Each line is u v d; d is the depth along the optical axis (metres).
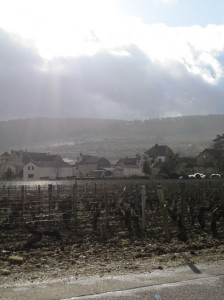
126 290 7.95
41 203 25.17
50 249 14.62
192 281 8.64
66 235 17.41
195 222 22.34
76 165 129.25
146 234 17.73
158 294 7.68
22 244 15.45
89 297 7.49
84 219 21.36
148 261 11.14
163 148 113.94
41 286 8.28
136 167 113.00
